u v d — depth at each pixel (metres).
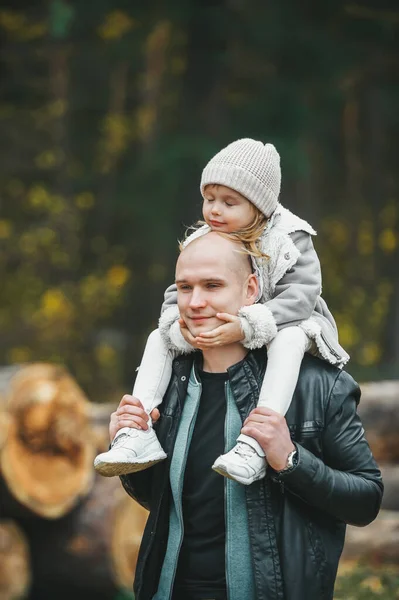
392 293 27.98
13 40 26.95
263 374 4.58
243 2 23.62
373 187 28.95
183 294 4.55
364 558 11.14
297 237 4.77
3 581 9.01
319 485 4.34
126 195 24.92
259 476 4.33
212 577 4.56
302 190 28.12
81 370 28.25
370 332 30.20
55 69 27.47
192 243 4.58
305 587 4.37
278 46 23.91
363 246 30.75
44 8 26.42
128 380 27.50
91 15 24.44
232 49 24.19
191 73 24.25
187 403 4.67
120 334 29.19
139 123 29.16
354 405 4.62
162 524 4.63
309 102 24.86
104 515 9.38
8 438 8.82
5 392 8.96
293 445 4.34
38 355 28.44
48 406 9.01
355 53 24.09
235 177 4.66
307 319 4.65
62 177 28.94
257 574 4.37
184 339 4.70
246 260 4.57
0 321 29.25
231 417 4.55
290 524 4.42
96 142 29.41
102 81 28.69
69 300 29.08
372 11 22.95
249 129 24.31
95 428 10.12
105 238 28.17
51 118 28.62
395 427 11.54
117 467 4.43
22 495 8.84
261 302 4.68
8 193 29.16
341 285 30.66
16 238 29.31
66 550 9.34
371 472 4.55
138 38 25.45
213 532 4.56
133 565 9.62
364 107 27.62
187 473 4.60
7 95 27.75
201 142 23.88
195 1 23.62
